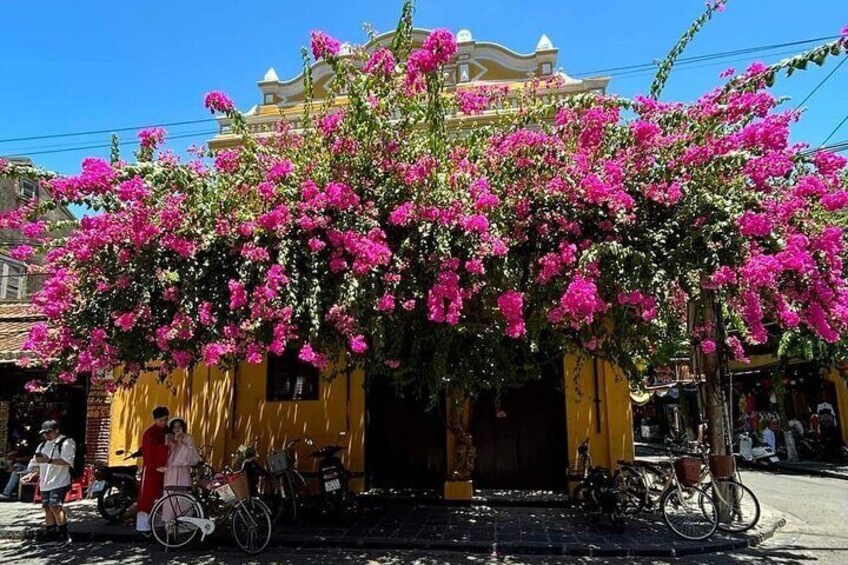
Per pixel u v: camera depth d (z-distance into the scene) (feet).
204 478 30.53
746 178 22.74
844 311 22.38
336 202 23.02
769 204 22.08
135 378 30.81
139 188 22.93
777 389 60.29
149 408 39.70
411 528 29.76
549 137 24.02
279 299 22.81
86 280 26.32
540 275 23.41
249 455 32.40
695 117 23.22
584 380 36.86
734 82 22.93
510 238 23.85
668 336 29.71
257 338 24.30
